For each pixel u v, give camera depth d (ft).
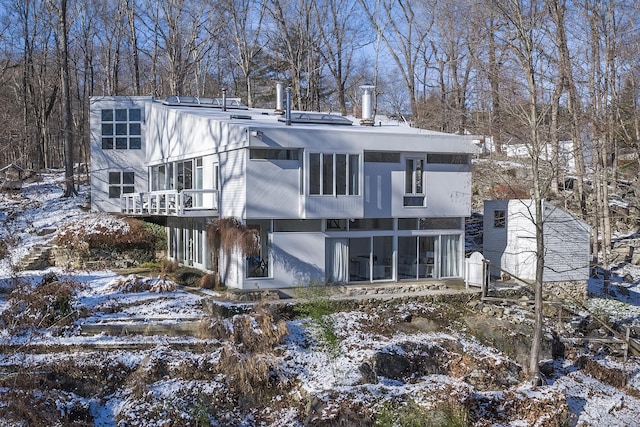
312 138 72.74
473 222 107.86
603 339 68.74
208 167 83.46
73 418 47.57
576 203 110.52
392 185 79.10
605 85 102.06
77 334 58.90
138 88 139.54
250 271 72.38
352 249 78.33
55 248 88.38
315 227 75.66
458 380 57.16
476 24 106.63
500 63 100.12
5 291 70.85
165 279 73.56
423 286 76.69
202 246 83.41
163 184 102.27
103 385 51.88
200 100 106.83
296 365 56.18
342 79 175.94
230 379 52.95
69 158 117.70
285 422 49.90
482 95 128.57
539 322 60.29
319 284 71.20
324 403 49.55
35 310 61.11
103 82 175.11
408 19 152.25
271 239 73.10
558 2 99.45
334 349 58.85
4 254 82.12
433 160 81.87
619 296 91.91
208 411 50.11
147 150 108.37
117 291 71.36
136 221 95.04
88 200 113.80
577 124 93.20
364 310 69.15
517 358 64.49
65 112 117.19
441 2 144.77
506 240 85.35
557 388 57.93
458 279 83.71
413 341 61.41
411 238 81.82
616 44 104.99
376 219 79.41
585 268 84.48
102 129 108.78
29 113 164.96
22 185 125.80
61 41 119.14
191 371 53.16
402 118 121.80
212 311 63.10
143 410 48.85
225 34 157.07
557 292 82.94
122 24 154.61
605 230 100.01
